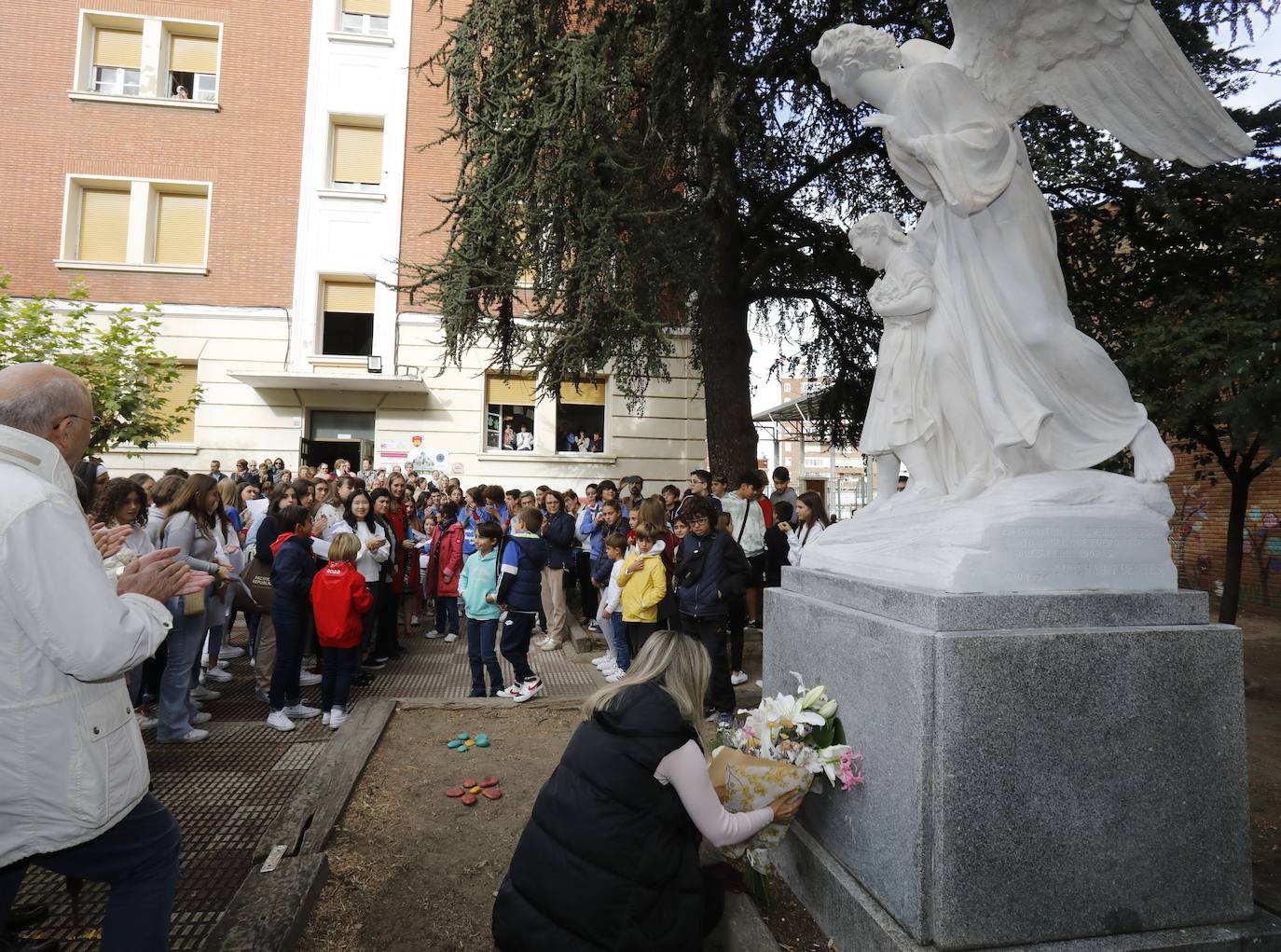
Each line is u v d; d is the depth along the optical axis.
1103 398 2.79
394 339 15.24
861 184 11.07
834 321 12.54
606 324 8.78
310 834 3.31
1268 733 5.07
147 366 11.36
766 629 3.43
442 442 15.19
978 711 2.17
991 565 2.36
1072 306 8.62
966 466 2.80
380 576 7.41
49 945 2.62
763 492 8.01
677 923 2.03
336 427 15.42
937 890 2.13
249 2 15.29
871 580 2.71
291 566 5.31
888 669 2.35
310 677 6.71
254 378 14.14
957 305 2.77
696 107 8.31
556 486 15.47
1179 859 2.30
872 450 3.15
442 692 6.59
